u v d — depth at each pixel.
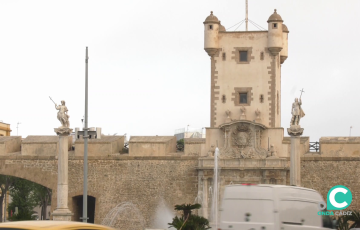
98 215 76.25
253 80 76.06
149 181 75.81
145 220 75.38
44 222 24.47
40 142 78.56
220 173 73.69
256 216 35.66
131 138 78.38
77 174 77.00
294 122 68.00
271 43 75.44
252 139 74.06
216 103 76.38
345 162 73.50
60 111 68.19
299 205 36.31
